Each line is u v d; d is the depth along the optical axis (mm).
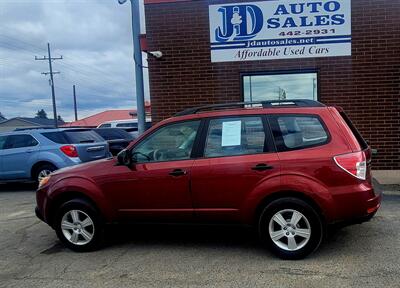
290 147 5148
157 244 6012
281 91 10750
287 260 5098
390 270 4680
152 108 11125
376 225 6352
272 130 5246
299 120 5215
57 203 6000
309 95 10672
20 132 11383
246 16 10586
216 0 10656
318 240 5000
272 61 10617
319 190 4934
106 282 4738
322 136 5102
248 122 5363
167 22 10891
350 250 5348
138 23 10531
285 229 5090
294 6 10375
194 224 5445
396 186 8859
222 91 10836
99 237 5789
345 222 4965
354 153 4953
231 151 5328
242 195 5188
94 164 5910
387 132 10398
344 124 5137
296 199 5023
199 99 10930
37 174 11102
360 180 4922
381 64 10281
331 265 4883
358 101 10422
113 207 5684
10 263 5551
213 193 5281
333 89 10477
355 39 10305
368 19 10219
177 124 5609
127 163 5613
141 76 10594
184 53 10898
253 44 10633
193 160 5410
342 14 10273
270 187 5066
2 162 11273
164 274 4887
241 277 4676
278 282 4488
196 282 4605
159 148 5629
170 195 5441
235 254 5434
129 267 5168
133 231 6703
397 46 10195
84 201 5793
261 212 5172
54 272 5137
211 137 5441
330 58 10422
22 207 9172
